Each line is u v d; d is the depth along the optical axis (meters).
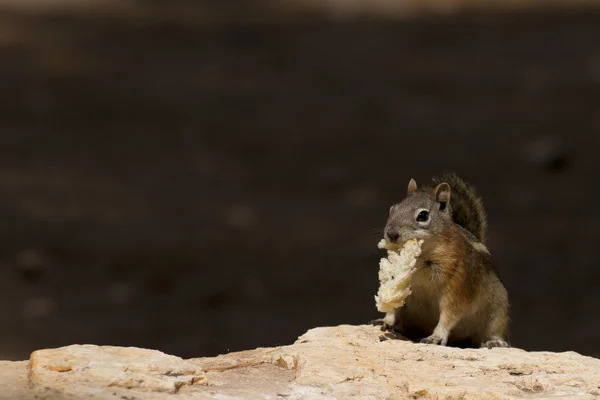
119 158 25.09
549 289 15.91
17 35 39.75
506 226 19.23
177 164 24.67
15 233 18.81
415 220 7.46
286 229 19.64
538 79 31.81
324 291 15.95
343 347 6.82
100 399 5.28
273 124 28.30
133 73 34.56
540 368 6.57
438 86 31.81
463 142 25.73
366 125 27.86
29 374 5.63
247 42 39.28
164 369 5.84
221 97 31.50
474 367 6.54
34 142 26.23
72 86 32.47
